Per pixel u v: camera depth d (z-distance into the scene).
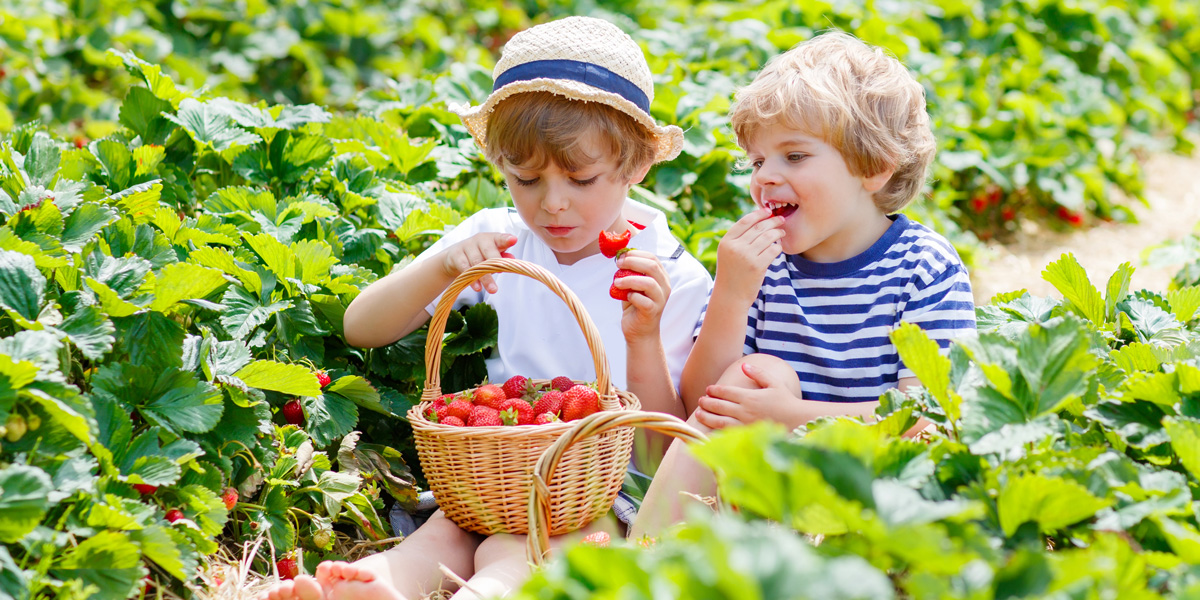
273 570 1.98
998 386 1.57
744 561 1.00
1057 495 1.31
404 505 2.28
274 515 2.03
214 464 1.94
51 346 1.63
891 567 1.28
